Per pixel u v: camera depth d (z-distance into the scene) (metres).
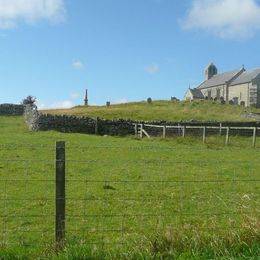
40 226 14.35
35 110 54.44
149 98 94.25
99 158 29.81
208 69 157.75
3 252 10.34
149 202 17.47
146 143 40.91
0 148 32.56
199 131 51.19
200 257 9.82
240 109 81.00
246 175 23.86
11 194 18.50
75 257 9.93
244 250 10.22
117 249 10.33
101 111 80.19
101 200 17.80
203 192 19.20
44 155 29.84
